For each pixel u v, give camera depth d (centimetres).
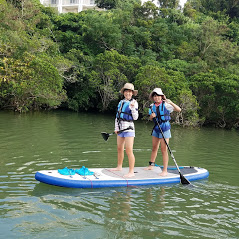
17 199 455
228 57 2806
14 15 2373
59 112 2205
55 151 798
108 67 2311
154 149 624
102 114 2297
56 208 430
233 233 380
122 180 545
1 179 545
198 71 2436
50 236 352
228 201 492
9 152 762
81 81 2408
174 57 2861
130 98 570
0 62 1864
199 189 547
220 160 820
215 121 2027
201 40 3080
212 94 1903
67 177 528
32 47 2080
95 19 2775
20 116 1689
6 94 1911
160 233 371
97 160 721
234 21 3878
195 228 389
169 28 3250
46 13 3228
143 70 2081
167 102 584
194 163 769
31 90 1897
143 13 3475
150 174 591
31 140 942
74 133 1148
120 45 2748
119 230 374
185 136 1340
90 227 378
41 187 514
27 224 378
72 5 4762
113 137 1076
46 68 1894
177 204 468
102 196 487
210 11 4128
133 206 451
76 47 2716
